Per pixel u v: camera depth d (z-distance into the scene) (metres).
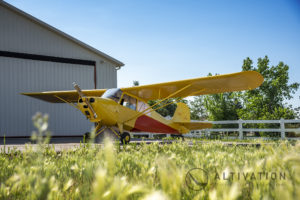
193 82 7.62
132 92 8.38
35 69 13.30
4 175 1.31
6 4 12.67
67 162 1.77
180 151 2.69
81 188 1.02
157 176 1.10
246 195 0.82
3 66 12.56
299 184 0.58
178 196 0.61
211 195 0.58
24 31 13.24
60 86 13.90
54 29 13.71
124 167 1.35
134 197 0.75
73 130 13.98
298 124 13.48
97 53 14.88
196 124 10.83
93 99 7.10
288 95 27.50
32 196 0.70
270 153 1.11
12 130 12.47
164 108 38.84
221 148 2.98
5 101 12.46
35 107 13.14
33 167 0.98
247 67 27.16
